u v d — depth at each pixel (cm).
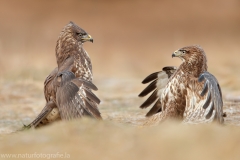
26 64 2609
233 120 1281
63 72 1184
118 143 895
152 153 843
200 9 4988
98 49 4000
